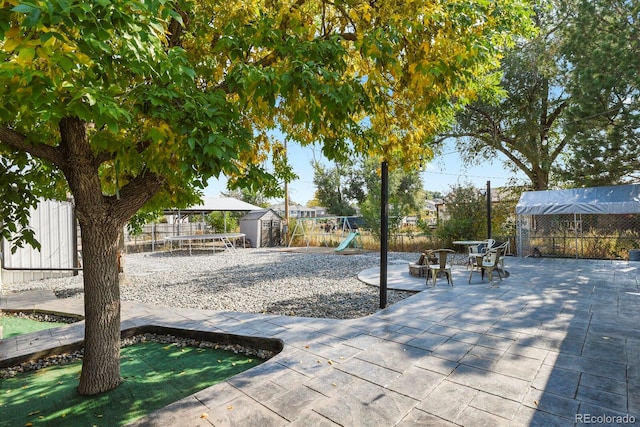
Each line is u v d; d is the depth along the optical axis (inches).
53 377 171.6
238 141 105.8
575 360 155.5
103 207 146.4
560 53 559.8
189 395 144.6
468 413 116.3
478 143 839.1
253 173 123.2
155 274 482.0
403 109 183.8
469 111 736.3
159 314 254.5
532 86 687.7
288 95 119.1
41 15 60.5
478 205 684.7
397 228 778.8
